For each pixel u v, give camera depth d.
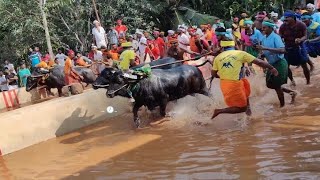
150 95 8.04
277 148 5.93
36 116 8.05
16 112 7.96
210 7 25.11
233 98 7.23
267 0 23.53
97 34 15.28
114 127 8.44
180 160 5.98
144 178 5.49
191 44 13.14
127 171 5.85
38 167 6.52
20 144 7.68
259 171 5.20
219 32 7.47
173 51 10.62
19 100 12.73
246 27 11.51
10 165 6.78
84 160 6.59
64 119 8.46
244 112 7.59
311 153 5.58
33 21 18.47
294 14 9.15
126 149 6.88
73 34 20.41
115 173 5.84
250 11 23.86
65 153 7.11
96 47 14.02
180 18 22.50
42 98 13.24
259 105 8.43
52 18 20.11
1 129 7.48
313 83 9.98
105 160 6.46
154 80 8.11
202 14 22.88
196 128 7.55
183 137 7.11
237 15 24.16
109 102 9.32
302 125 6.84
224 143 6.46
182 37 12.55
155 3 22.66
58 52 17.98
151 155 6.39
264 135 6.58
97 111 9.05
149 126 8.12
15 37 19.17
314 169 5.05
